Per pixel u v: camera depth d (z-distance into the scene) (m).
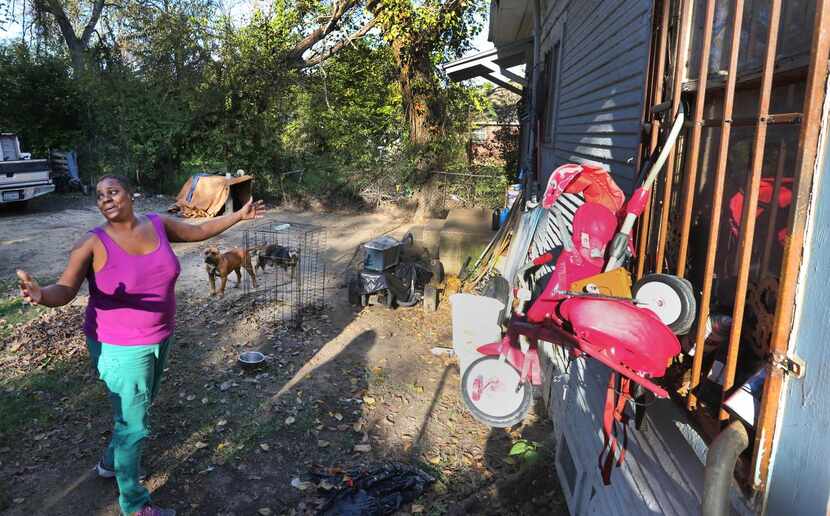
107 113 16.11
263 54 15.77
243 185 15.27
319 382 5.47
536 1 9.45
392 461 4.29
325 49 16.66
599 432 3.25
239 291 8.08
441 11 13.48
